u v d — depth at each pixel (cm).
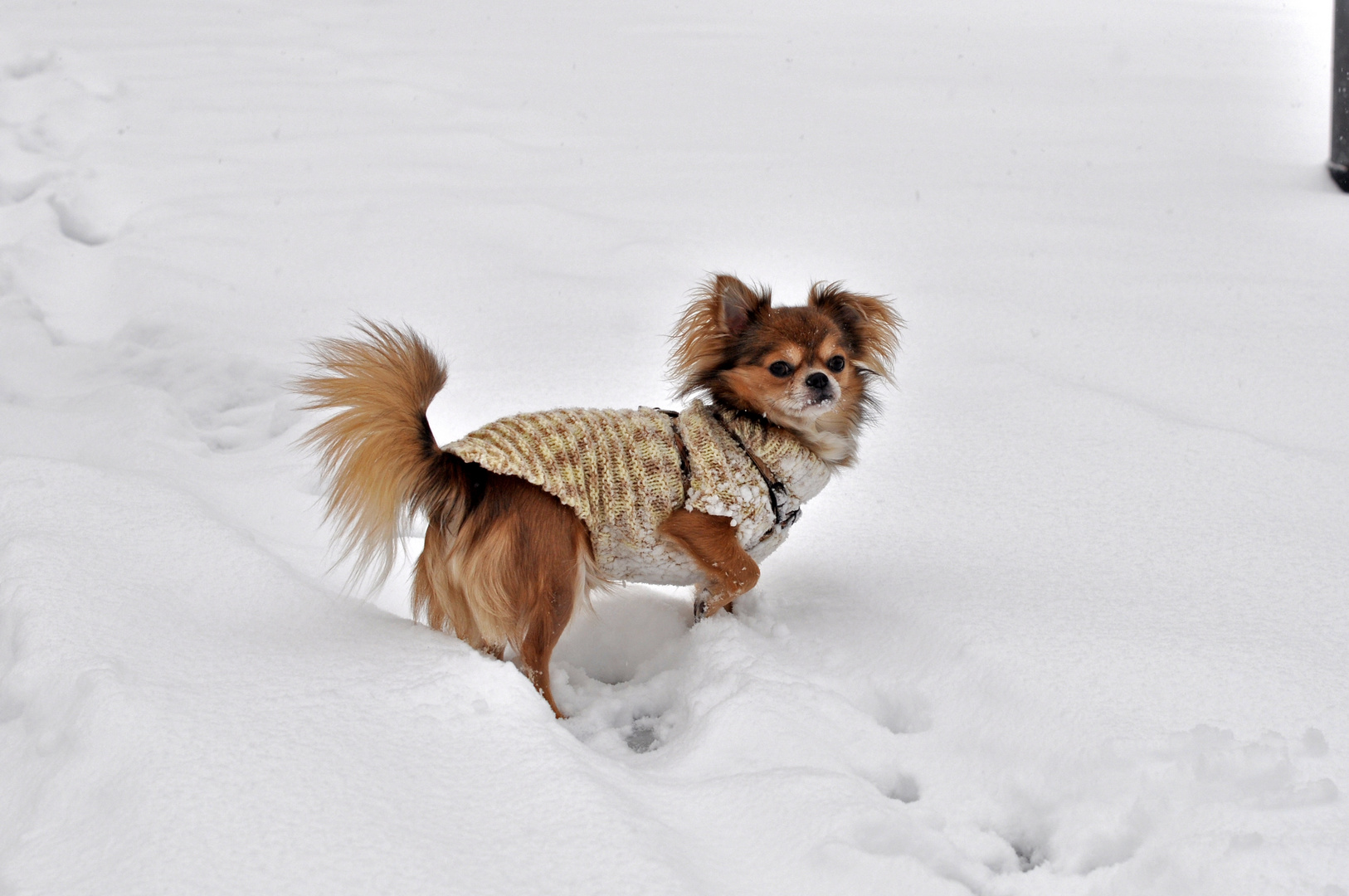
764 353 365
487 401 529
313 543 417
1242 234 742
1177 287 655
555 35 1409
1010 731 300
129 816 231
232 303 654
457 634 336
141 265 704
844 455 387
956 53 1359
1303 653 320
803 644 359
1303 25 1555
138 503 384
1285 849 238
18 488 386
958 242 744
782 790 265
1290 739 279
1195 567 379
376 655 305
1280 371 539
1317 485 430
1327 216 771
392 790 247
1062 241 741
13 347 609
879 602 374
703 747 298
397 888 218
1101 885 244
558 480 328
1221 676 309
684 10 1609
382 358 319
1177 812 257
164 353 596
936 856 253
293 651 306
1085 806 268
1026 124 1046
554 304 646
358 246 727
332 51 1248
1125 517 419
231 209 788
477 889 221
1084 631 336
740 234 759
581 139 984
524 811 246
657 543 351
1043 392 527
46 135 938
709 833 257
